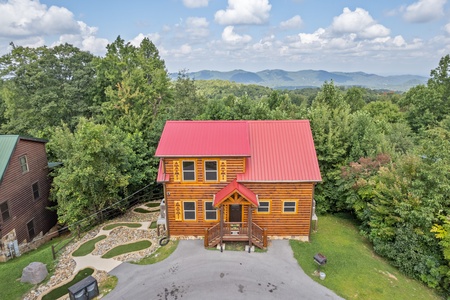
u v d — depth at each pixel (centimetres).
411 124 4572
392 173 1875
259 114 3091
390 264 1714
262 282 1473
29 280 1479
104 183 2170
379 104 5638
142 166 2712
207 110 3241
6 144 2036
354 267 1616
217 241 1769
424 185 1689
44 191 2439
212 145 1775
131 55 4031
